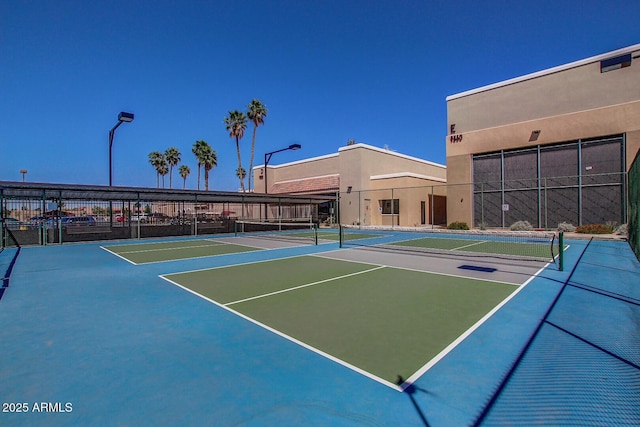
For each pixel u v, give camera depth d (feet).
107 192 62.44
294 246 54.08
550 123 68.33
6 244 55.62
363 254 43.57
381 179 99.45
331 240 64.23
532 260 36.52
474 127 79.87
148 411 9.64
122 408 9.82
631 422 9.01
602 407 9.68
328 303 20.58
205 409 9.71
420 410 9.53
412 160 124.77
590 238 55.06
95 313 18.86
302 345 14.21
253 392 10.60
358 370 11.96
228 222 90.58
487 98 77.97
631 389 10.61
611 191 61.62
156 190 68.13
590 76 64.39
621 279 26.16
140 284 26.32
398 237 68.80
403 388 10.71
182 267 34.24
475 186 79.46
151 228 73.56
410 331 15.70
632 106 59.41
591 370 11.84
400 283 26.04
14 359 13.11
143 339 15.03
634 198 37.14
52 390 10.86
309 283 26.27
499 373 11.66
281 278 28.30
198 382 11.25
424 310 18.98
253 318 17.80
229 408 9.75
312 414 9.41
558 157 68.08
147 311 19.21
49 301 21.45
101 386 11.07
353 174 104.32
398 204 95.09
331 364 12.44
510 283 25.61
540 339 14.61
